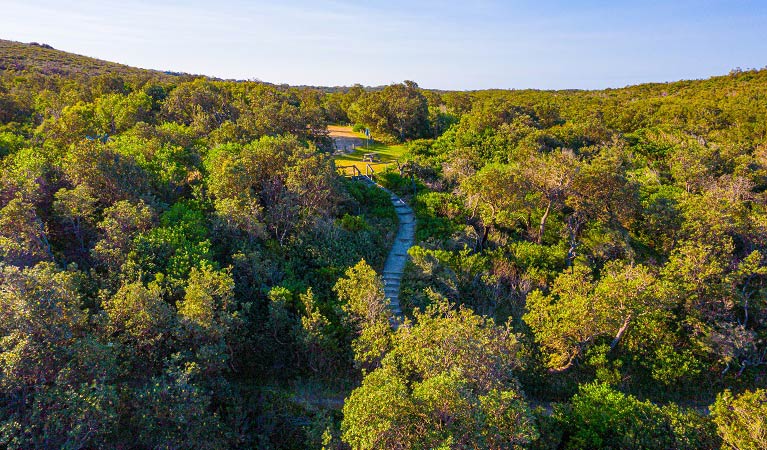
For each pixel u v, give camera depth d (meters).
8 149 30.20
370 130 67.38
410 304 24.61
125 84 63.69
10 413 12.79
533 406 21.39
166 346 17.12
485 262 28.84
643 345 23.80
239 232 24.47
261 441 17.31
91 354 13.68
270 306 20.38
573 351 22.77
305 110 47.97
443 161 46.75
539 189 31.66
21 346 12.32
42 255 19.44
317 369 21.06
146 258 19.83
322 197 29.06
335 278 24.84
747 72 98.94
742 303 24.86
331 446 15.43
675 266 26.30
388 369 15.79
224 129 38.12
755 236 29.12
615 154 45.22
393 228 32.94
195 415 14.99
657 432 17.41
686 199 33.50
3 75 79.31
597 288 22.50
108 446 13.79
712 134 62.25
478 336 17.00
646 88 117.19
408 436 12.52
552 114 69.69
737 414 16.72
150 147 30.36
